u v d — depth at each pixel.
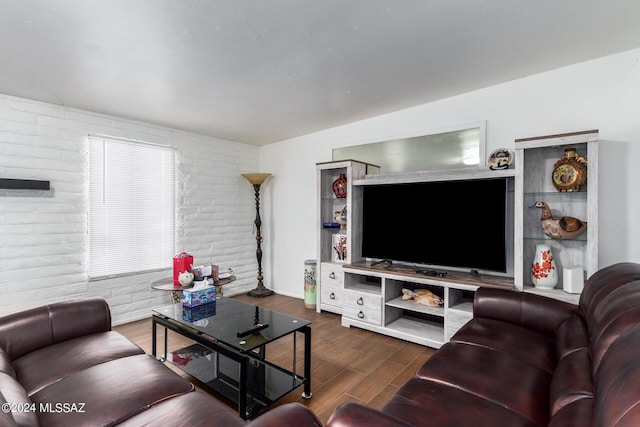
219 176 4.46
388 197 3.30
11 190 2.88
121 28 1.84
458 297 2.89
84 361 1.63
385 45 2.08
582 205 2.37
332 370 2.43
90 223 3.32
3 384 1.23
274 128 4.02
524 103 2.62
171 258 3.94
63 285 3.15
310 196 4.33
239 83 2.65
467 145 2.95
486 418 1.15
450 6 1.69
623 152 2.25
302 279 4.46
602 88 2.31
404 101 3.12
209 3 1.63
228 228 4.57
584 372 1.09
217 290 3.30
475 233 2.75
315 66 2.37
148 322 3.54
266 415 0.97
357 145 3.77
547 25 1.88
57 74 2.45
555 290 2.33
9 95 2.86
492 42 2.07
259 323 2.19
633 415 0.57
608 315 1.09
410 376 2.35
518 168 2.42
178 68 2.37
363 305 3.21
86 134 3.29
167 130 3.92
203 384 2.21
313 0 1.62
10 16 1.70
